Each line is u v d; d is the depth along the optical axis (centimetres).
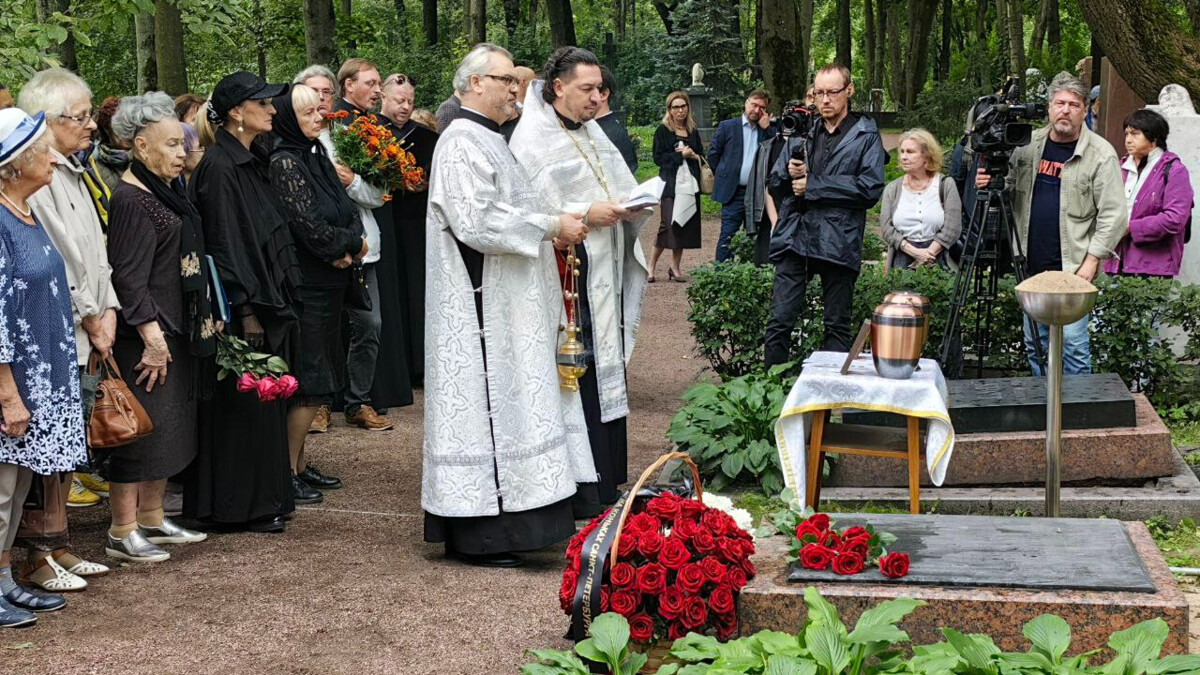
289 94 640
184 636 459
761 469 654
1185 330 819
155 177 544
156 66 1838
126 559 547
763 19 2022
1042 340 778
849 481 647
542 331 555
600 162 635
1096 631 378
